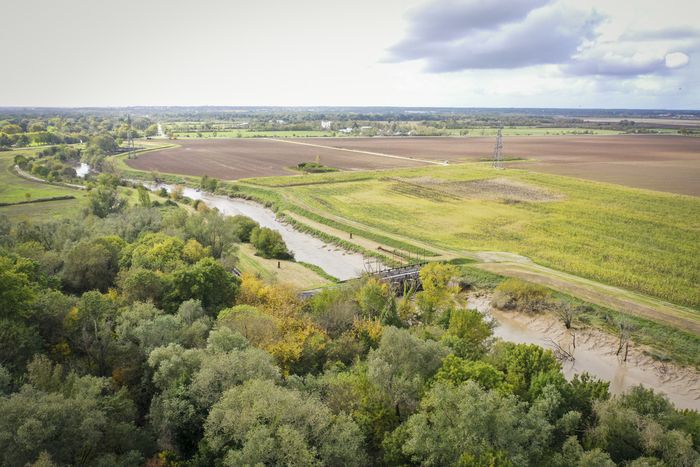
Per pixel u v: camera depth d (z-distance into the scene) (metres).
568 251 107.00
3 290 46.62
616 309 76.69
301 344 50.00
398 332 46.22
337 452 31.66
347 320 61.88
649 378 63.12
